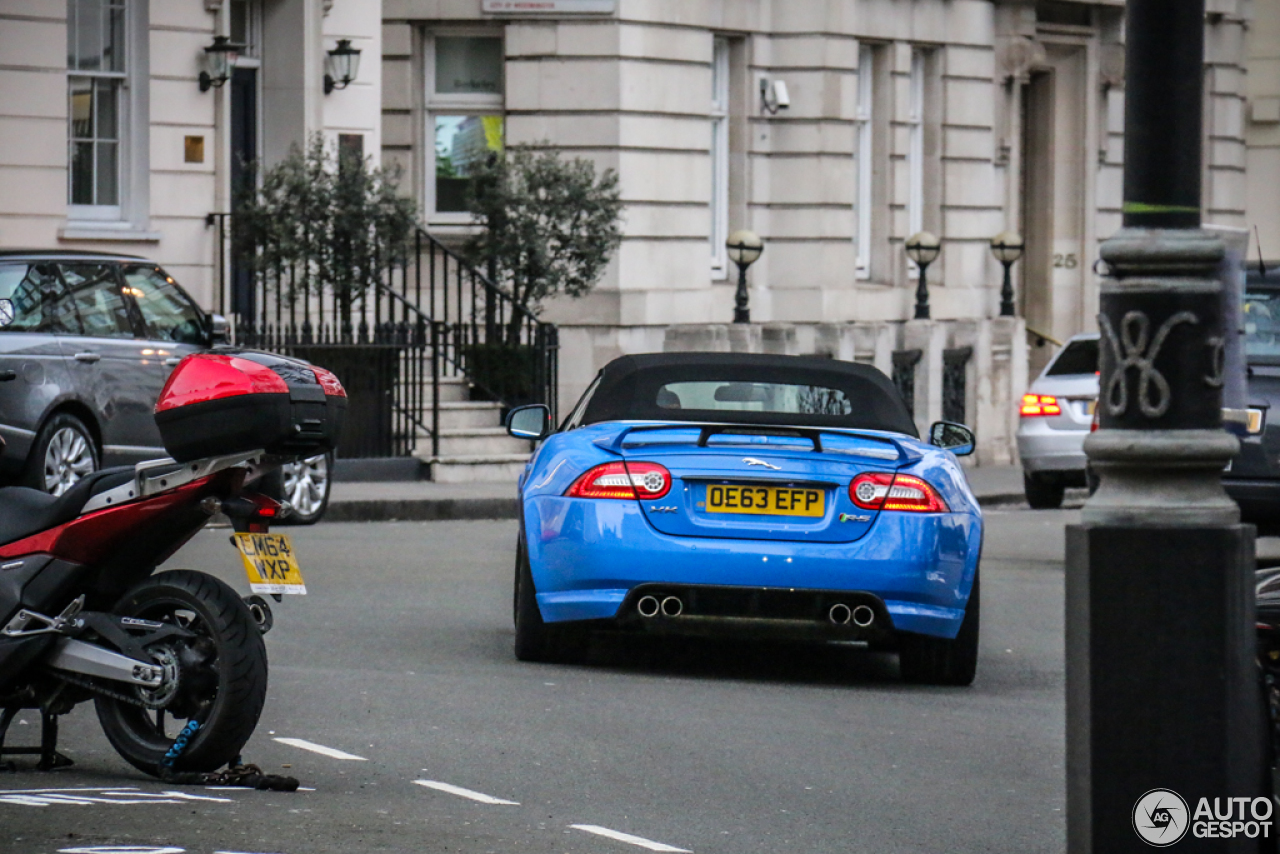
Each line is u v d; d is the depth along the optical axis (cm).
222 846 1552
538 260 5853
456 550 3834
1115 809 1282
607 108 6419
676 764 1972
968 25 7738
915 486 2400
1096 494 1319
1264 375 3484
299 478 4262
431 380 5622
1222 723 1275
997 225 7981
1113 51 8531
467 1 6500
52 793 1741
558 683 2409
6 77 5003
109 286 3862
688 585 2373
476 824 1680
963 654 2481
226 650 1767
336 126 5903
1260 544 4556
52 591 1795
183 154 5366
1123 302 1317
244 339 5206
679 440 2412
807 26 6975
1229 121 9331
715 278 6919
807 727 2192
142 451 3872
